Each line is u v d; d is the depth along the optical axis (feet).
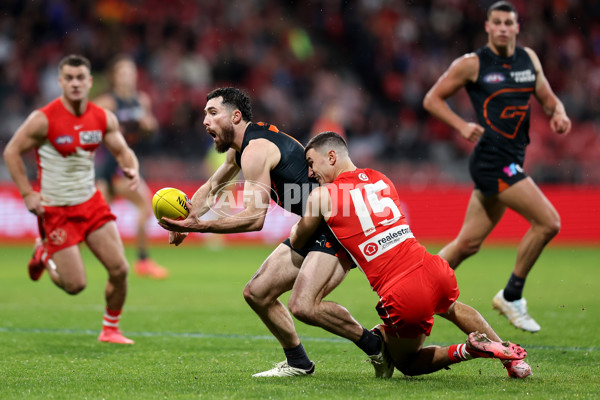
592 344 74.54
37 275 88.28
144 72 245.45
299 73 262.47
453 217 217.36
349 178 55.67
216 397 49.70
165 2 263.29
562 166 227.40
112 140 79.25
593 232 216.95
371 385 53.93
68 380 56.39
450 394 50.39
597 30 284.61
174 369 61.77
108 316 77.41
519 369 56.44
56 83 240.94
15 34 249.34
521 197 78.48
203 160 226.58
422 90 267.39
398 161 241.35
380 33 275.18
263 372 58.54
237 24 266.77
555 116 82.43
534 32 277.64
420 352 56.85
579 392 51.13
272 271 56.95
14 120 226.99
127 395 50.57
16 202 201.36
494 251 195.31
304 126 249.34
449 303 54.90
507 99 79.51
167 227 55.26
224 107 57.88
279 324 57.72
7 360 66.08
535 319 91.76
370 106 261.03
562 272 149.79
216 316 94.79
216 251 196.65
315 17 277.64
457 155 242.99
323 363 64.90
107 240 76.13
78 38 251.19
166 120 236.22
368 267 54.54
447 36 279.90
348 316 55.67
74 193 75.66
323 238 56.54
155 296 114.11
